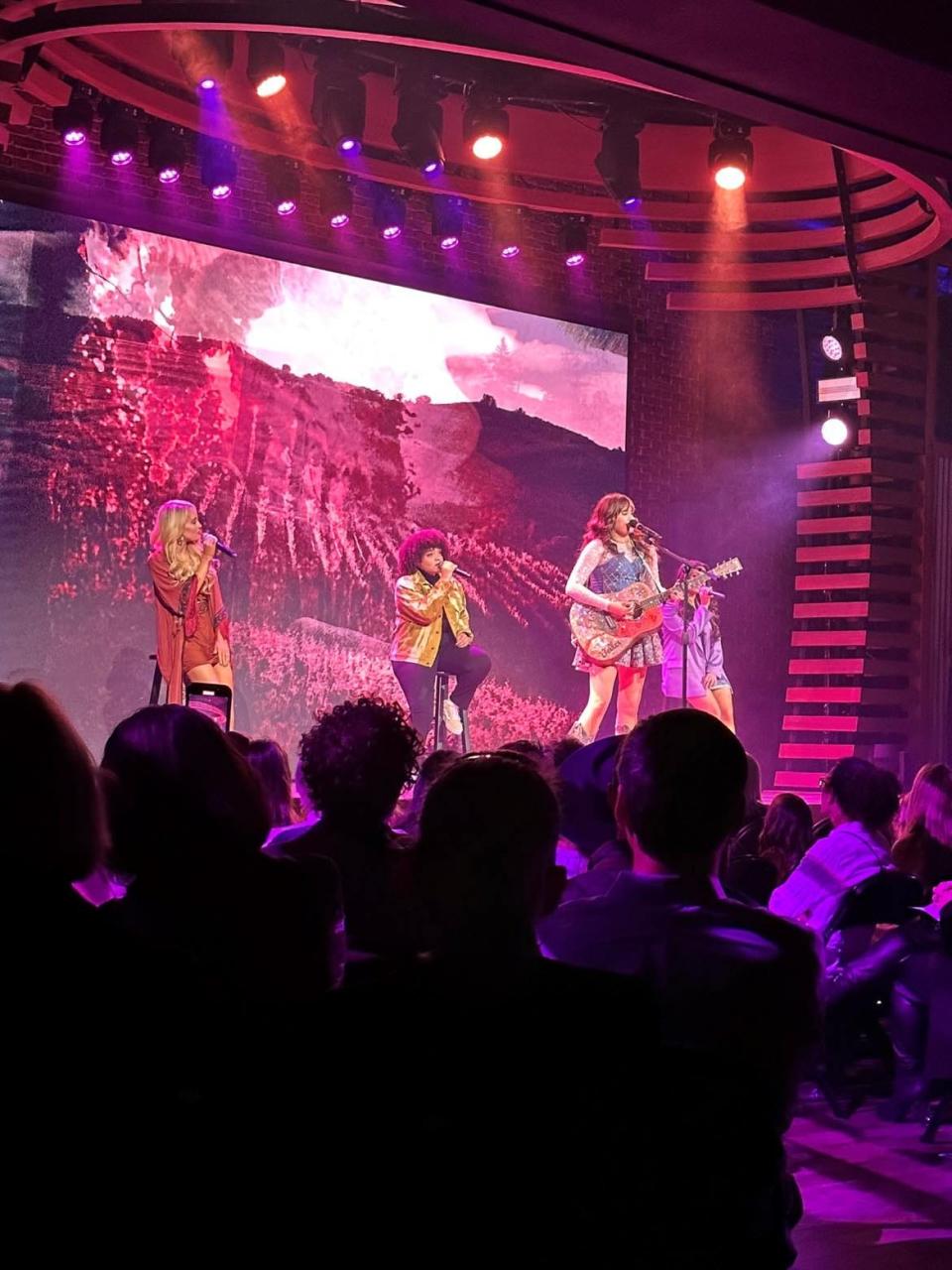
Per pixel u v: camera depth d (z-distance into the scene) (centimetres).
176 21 701
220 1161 134
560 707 1082
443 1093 129
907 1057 477
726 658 1174
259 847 212
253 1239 133
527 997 134
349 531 1012
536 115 1038
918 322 1137
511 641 1069
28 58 784
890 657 1165
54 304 916
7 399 900
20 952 143
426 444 1048
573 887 222
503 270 1092
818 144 1019
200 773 204
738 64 466
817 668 1139
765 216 1060
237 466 973
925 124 510
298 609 990
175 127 952
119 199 944
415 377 1047
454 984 135
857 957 478
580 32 448
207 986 152
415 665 977
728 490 1182
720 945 185
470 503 1061
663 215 1060
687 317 1170
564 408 1105
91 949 146
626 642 1021
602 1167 133
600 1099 132
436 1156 128
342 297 1023
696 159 1052
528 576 1078
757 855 524
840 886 468
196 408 961
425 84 896
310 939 209
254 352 984
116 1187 138
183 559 915
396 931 263
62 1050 139
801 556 1159
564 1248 131
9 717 152
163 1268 136
